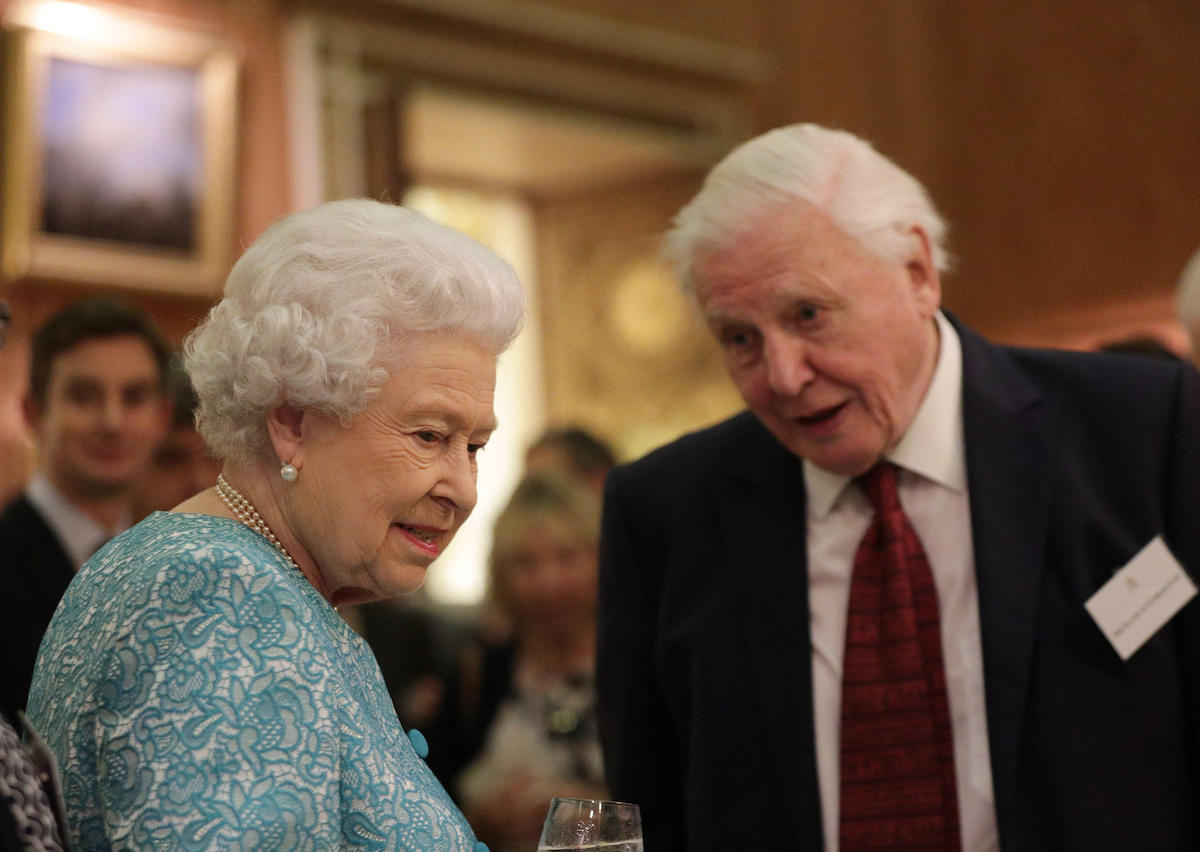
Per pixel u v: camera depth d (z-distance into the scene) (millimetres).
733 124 8094
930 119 9047
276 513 1649
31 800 1277
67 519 3156
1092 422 2234
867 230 2111
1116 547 2141
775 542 2326
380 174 6570
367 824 1497
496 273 1662
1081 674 2098
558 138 8188
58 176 5547
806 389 2129
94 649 1451
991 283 8992
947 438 2244
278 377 1581
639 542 2482
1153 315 8586
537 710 3352
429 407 1606
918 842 2109
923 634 2184
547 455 4457
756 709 2266
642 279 9195
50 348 3201
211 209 5922
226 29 6156
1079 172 8820
